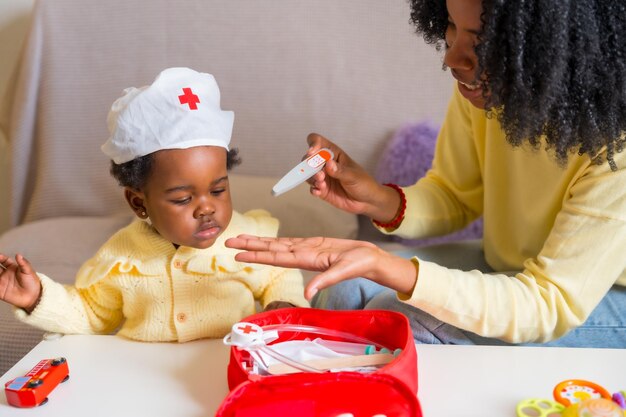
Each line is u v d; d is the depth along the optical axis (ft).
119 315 3.40
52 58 6.41
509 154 3.66
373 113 6.27
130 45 6.40
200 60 6.38
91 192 6.54
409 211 4.07
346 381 2.30
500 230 3.87
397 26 6.17
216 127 2.99
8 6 6.69
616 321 3.32
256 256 2.62
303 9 6.24
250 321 2.75
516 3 2.47
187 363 2.85
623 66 2.51
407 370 2.42
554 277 2.99
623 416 2.21
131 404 2.53
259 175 6.48
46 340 3.10
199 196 2.98
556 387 2.45
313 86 6.31
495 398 2.51
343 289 3.76
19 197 6.47
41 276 3.14
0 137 6.72
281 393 2.31
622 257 2.93
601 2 2.50
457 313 2.93
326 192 3.84
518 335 2.99
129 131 2.92
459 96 4.03
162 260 3.21
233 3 6.29
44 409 2.50
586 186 2.95
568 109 2.61
